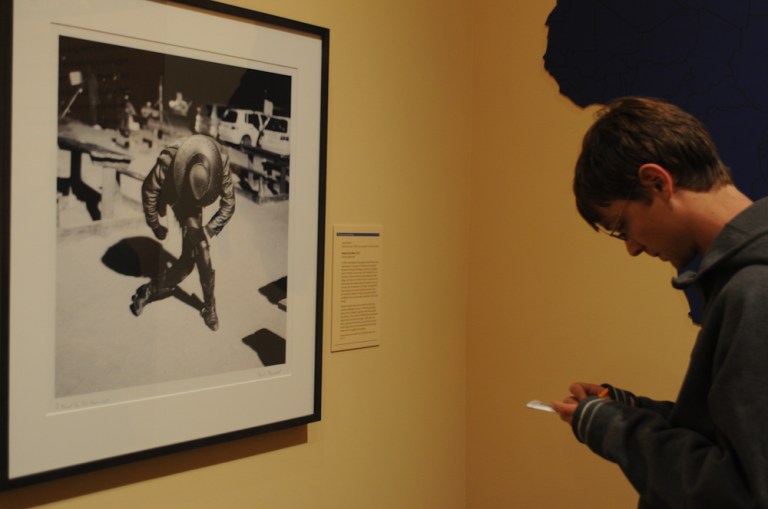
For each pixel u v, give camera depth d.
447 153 1.70
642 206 0.91
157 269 1.13
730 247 0.83
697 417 0.87
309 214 1.34
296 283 1.33
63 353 1.04
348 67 1.45
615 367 1.45
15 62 0.97
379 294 1.54
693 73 1.31
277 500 1.37
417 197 1.62
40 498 1.06
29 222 1.00
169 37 1.12
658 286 1.37
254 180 1.25
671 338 1.34
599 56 1.47
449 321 1.73
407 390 1.62
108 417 1.09
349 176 1.47
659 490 0.84
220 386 1.22
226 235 1.22
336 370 1.47
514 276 1.66
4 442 0.98
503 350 1.69
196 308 1.19
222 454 1.28
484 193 1.73
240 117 1.22
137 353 1.12
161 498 1.19
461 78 1.73
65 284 1.04
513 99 1.65
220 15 1.18
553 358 1.57
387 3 1.53
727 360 0.76
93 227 1.06
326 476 1.45
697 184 0.87
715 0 1.27
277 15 1.30
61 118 1.02
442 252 1.70
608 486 1.46
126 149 1.09
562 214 1.54
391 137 1.55
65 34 1.02
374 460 1.55
